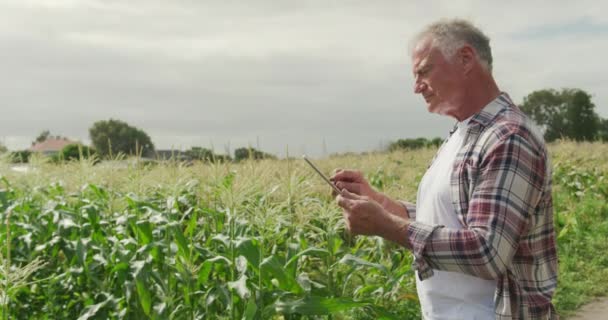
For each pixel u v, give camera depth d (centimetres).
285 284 410
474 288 257
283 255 553
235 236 508
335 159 1623
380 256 650
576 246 1005
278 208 471
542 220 251
